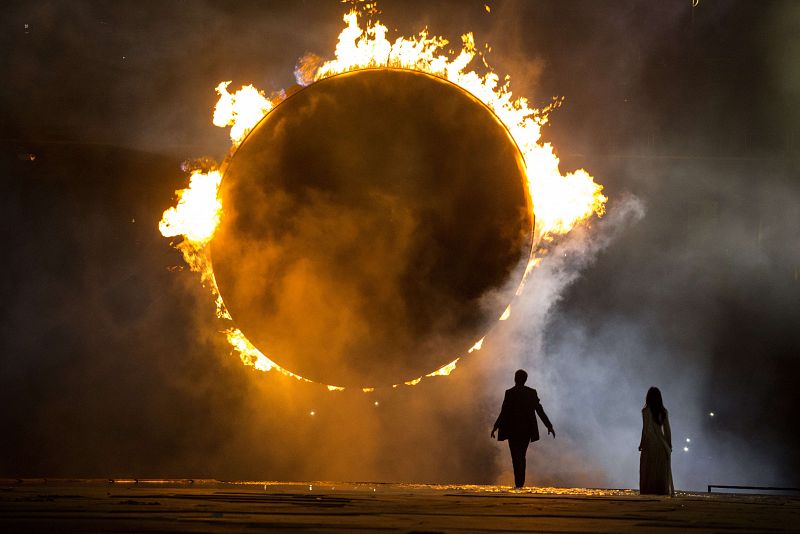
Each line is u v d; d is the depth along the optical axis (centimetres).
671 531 1858
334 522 1950
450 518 2158
